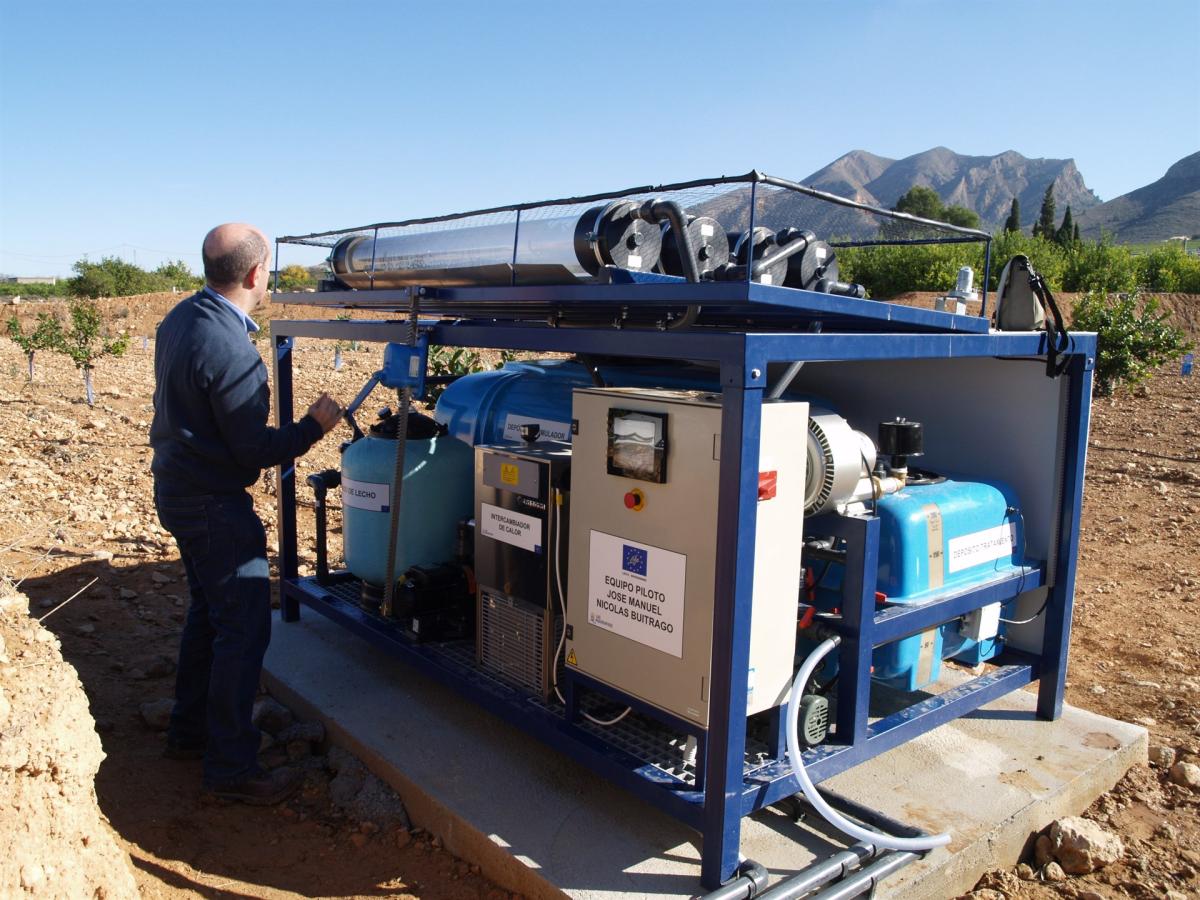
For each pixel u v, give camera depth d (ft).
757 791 8.42
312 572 18.54
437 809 9.79
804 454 8.57
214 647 10.30
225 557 10.08
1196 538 23.29
